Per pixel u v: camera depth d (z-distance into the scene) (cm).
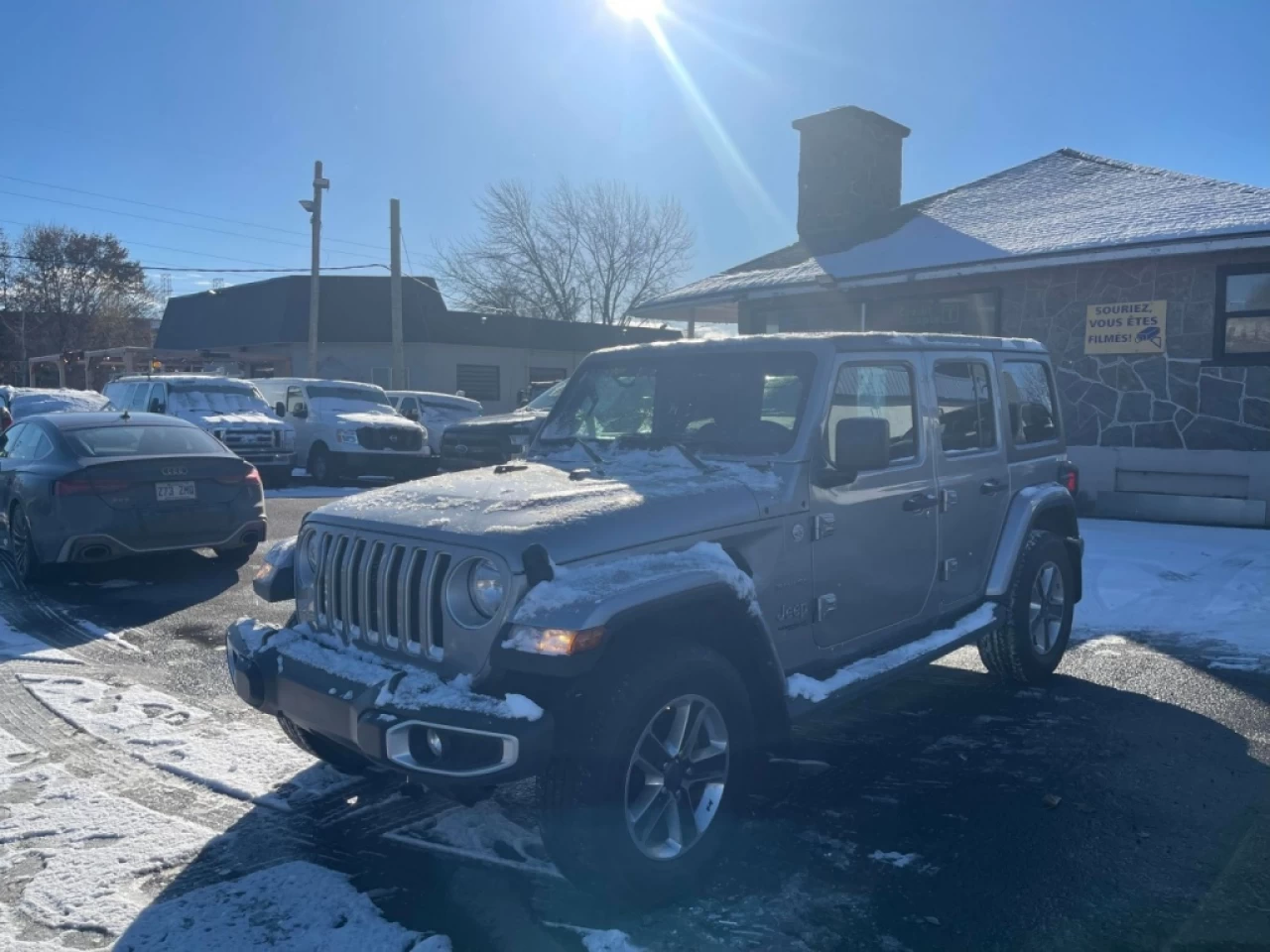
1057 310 1284
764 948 325
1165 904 349
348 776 464
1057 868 377
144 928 334
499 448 1362
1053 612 618
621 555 355
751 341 475
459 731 320
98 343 5669
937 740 517
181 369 3394
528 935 333
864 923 339
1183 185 1358
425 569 355
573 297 4388
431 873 377
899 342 497
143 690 591
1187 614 757
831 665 449
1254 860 381
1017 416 605
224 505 912
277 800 439
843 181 1672
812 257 1561
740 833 406
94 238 5747
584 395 520
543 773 335
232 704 568
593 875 334
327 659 373
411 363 3334
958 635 520
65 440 901
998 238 1334
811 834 407
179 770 472
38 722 537
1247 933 330
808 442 429
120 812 427
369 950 321
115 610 798
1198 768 475
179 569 965
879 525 468
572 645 317
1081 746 506
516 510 366
